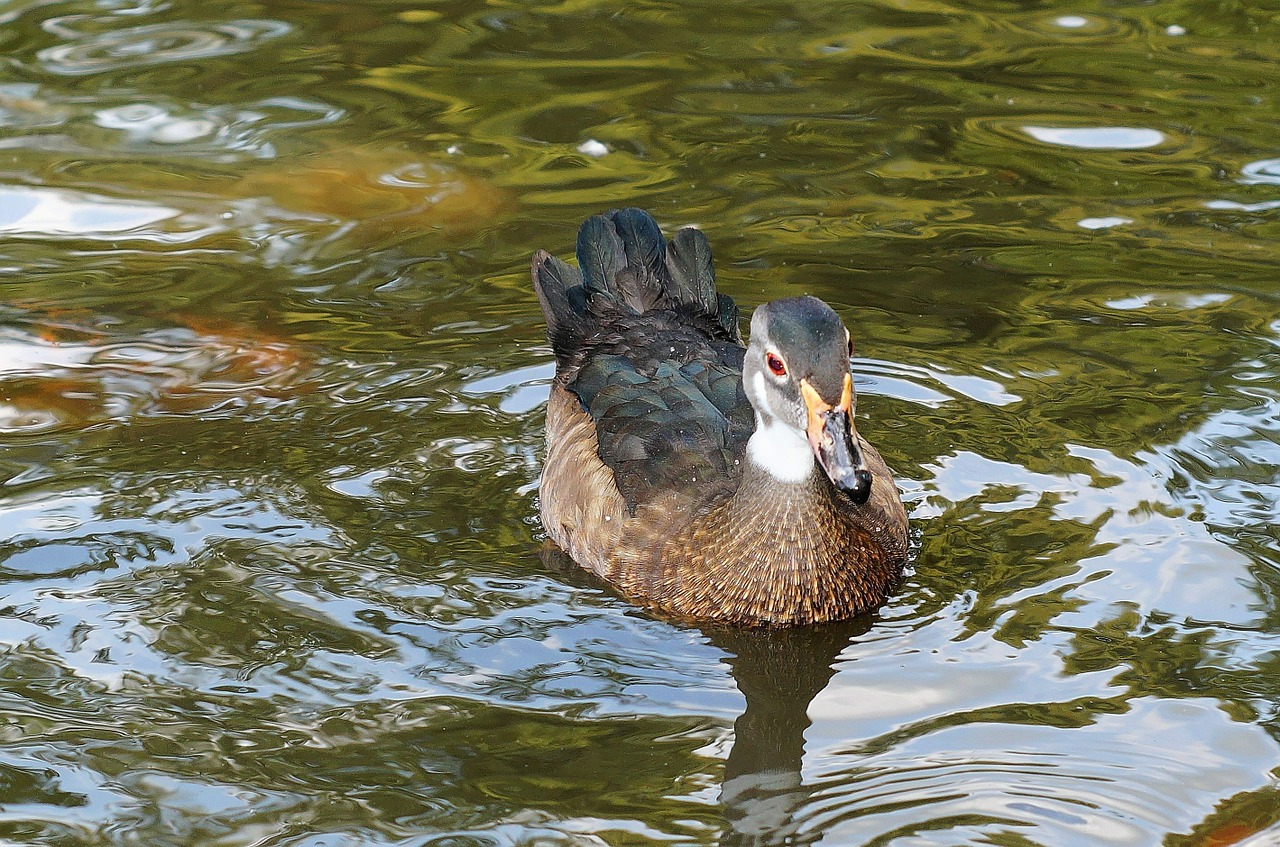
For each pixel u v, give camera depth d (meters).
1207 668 9.75
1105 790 8.75
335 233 15.81
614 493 11.45
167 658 10.03
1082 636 10.13
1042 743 9.16
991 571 10.89
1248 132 17.33
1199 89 18.31
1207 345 13.53
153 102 18.25
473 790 8.85
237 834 8.51
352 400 13.09
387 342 13.98
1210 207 15.90
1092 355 13.45
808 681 10.00
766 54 19.50
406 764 9.08
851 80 18.80
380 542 11.34
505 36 20.08
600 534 11.35
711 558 10.84
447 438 12.65
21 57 19.17
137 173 16.83
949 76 18.83
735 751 9.23
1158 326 13.86
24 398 13.04
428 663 10.05
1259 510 11.32
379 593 10.75
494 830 8.51
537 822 8.56
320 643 10.20
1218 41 19.62
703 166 17.00
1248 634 10.08
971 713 9.49
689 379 12.05
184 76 18.89
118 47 19.56
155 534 11.32
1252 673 9.69
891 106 18.17
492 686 9.87
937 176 16.69
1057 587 10.65
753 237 15.55
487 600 10.80
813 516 10.58
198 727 9.39
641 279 13.38
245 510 11.62
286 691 9.73
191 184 16.66
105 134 17.56
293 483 11.98
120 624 10.35
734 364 12.22
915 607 10.69
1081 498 11.60
